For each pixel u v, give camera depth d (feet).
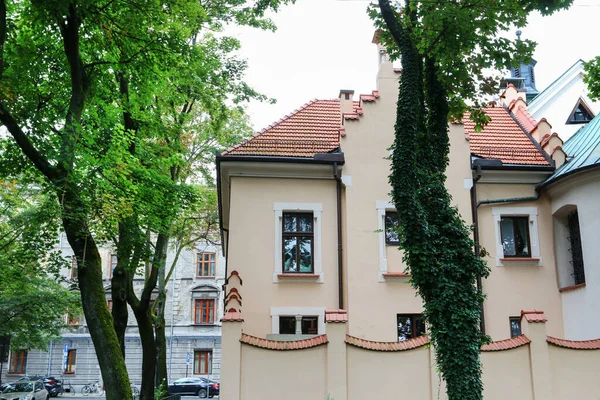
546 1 38.32
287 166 57.82
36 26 43.60
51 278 111.24
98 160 46.60
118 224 53.21
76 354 152.46
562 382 44.68
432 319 38.19
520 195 59.93
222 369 42.73
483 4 39.73
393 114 59.82
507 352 44.98
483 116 45.24
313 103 70.33
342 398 42.57
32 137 45.52
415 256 38.24
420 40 41.57
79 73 43.34
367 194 57.57
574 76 77.10
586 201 54.90
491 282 57.47
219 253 157.69
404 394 43.34
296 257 57.72
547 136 61.93
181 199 55.16
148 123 57.67
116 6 45.55
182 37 48.03
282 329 55.42
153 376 58.03
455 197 58.39
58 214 40.93
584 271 54.39
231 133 83.35
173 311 153.99
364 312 54.54
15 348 105.81
